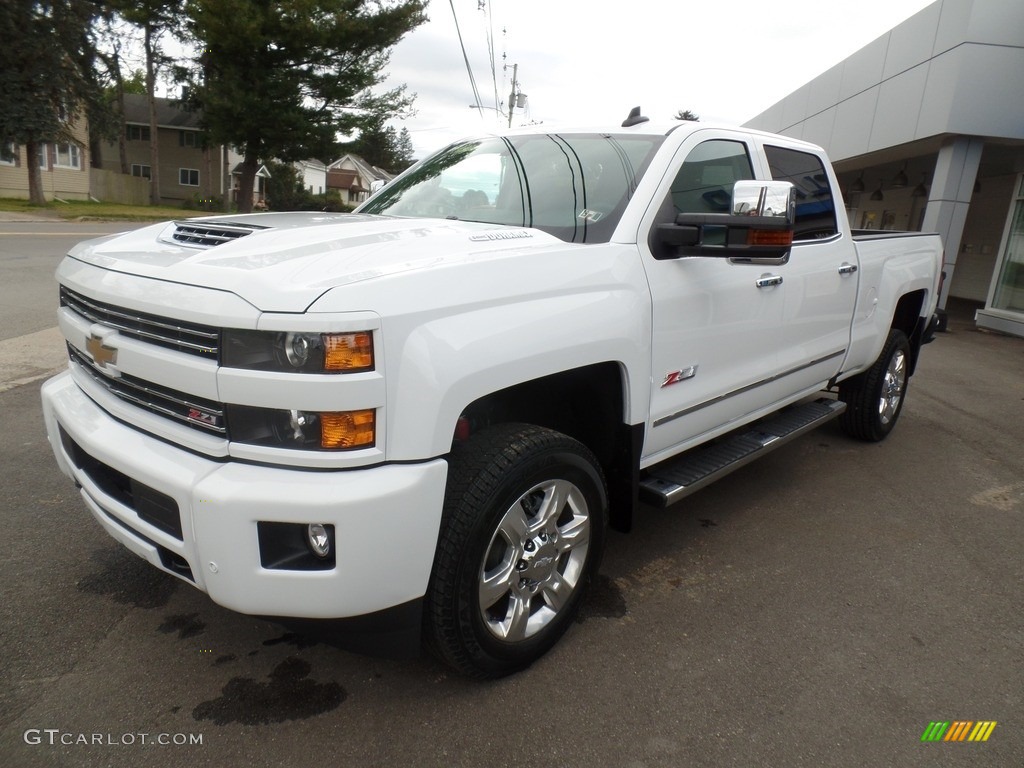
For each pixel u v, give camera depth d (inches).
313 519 78.4
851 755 91.1
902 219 772.0
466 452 93.4
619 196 119.6
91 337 97.0
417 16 1228.5
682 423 127.5
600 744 91.1
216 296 80.6
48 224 868.6
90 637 108.0
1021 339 474.6
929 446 221.6
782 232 110.5
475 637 93.5
